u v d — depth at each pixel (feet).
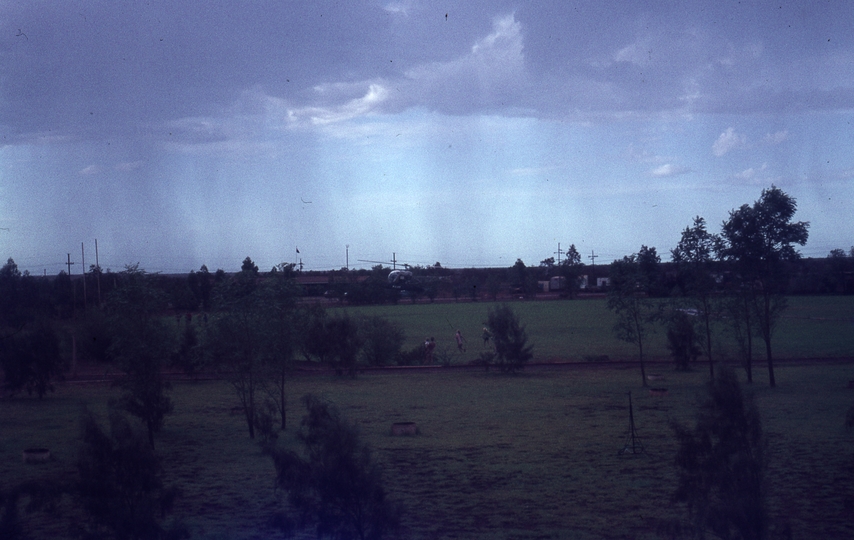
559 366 123.44
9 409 85.61
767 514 26.66
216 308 68.18
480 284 501.56
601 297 435.53
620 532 35.29
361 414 75.56
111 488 27.91
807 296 336.70
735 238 91.25
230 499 42.55
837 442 54.85
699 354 113.19
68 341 130.62
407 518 38.14
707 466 27.73
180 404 87.25
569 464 50.47
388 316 276.62
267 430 59.06
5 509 30.14
